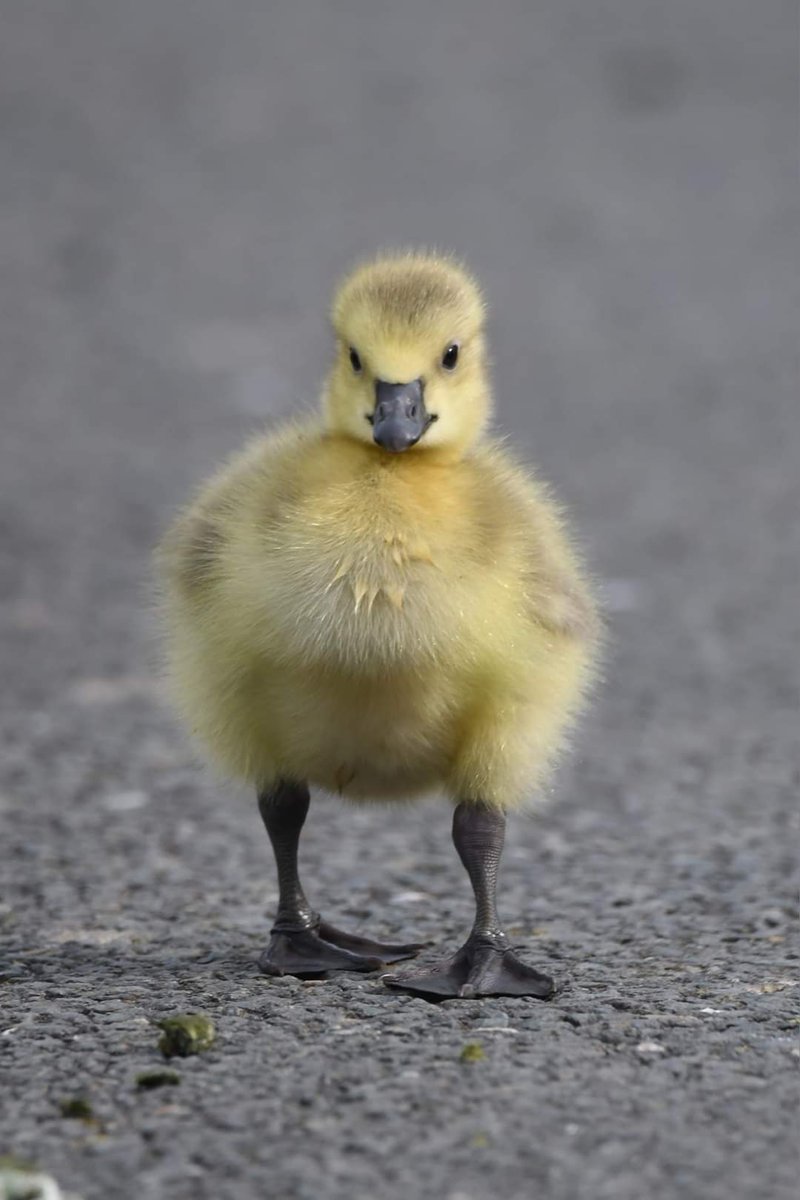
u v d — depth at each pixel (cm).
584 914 1173
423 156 4647
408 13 6316
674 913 1164
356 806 1162
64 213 4169
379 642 948
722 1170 727
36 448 2736
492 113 5041
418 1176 721
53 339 3334
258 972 1033
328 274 3706
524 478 1100
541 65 5528
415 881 1273
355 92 5288
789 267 3788
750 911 1159
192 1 6469
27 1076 832
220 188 4384
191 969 1041
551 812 1455
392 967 1055
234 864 1314
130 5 6400
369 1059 847
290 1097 798
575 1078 823
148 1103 795
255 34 6012
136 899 1220
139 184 4409
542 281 3700
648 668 1883
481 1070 832
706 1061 847
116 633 1994
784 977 1001
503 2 6406
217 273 3734
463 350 1055
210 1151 744
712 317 3475
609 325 3444
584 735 1686
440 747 1008
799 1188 712
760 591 2127
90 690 1808
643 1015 923
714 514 2430
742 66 5419
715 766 1573
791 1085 816
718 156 4600
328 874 1293
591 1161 734
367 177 4481
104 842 1366
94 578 2180
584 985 993
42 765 1577
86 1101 789
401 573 955
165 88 5316
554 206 4225
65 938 1120
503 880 1271
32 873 1282
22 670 1870
